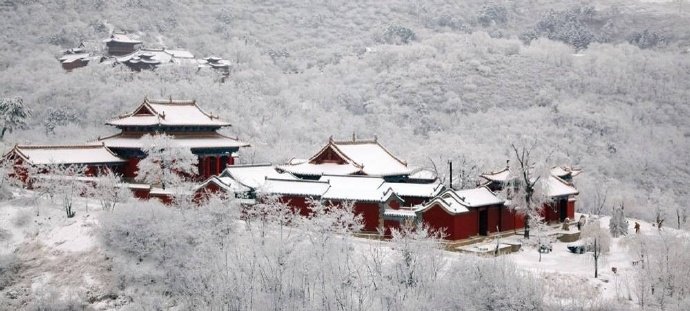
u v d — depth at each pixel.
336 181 100.50
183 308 78.19
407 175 118.12
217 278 77.75
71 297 80.81
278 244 79.62
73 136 179.88
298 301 73.81
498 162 154.12
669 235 86.62
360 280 72.75
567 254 92.50
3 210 95.94
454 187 128.88
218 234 86.25
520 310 69.94
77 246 87.38
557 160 194.00
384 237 93.56
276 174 110.19
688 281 77.19
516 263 78.62
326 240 79.50
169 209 90.62
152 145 111.19
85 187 101.81
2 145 135.88
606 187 171.25
